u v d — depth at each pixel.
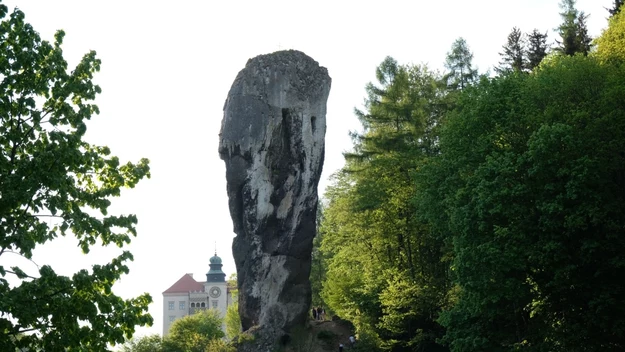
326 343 57.97
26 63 20.05
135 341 61.88
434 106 63.59
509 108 42.47
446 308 54.34
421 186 50.19
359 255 61.09
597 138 37.00
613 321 34.69
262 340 57.03
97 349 19.19
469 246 38.25
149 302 20.92
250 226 58.56
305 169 59.44
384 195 59.31
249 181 58.47
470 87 46.91
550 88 40.78
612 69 41.06
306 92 59.88
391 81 64.62
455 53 67.38
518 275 38.16
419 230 58.41
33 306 18.06
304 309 58.66
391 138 62.19
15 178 19.00
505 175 37.78
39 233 19.17
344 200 62.66
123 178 22.02
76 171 21.17
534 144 36.38
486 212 38.12
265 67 59.50
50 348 18.44
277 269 58.31
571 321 36.84
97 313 19.27
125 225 20.88
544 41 73.69
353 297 61.41
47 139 20.52
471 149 43.09
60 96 20.66
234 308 92.19
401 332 56.38
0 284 18.16
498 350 39.94
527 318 40.25
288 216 58.91
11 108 20.17
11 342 17.94
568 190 35.06
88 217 20.08
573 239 36.53
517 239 37.12
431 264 58.78
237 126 58.69
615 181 38.00
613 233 34.88
